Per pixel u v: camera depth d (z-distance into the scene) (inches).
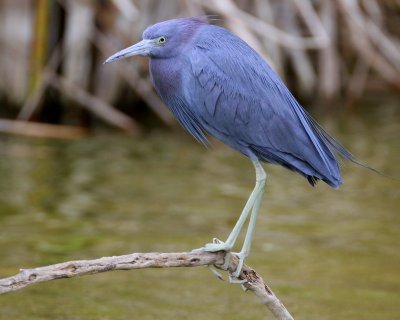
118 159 582.9
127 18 624.7
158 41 304.3
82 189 528.1
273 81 304.8
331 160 303.4
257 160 307.0
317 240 464.1
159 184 538.6
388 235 470.3
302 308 387.2
